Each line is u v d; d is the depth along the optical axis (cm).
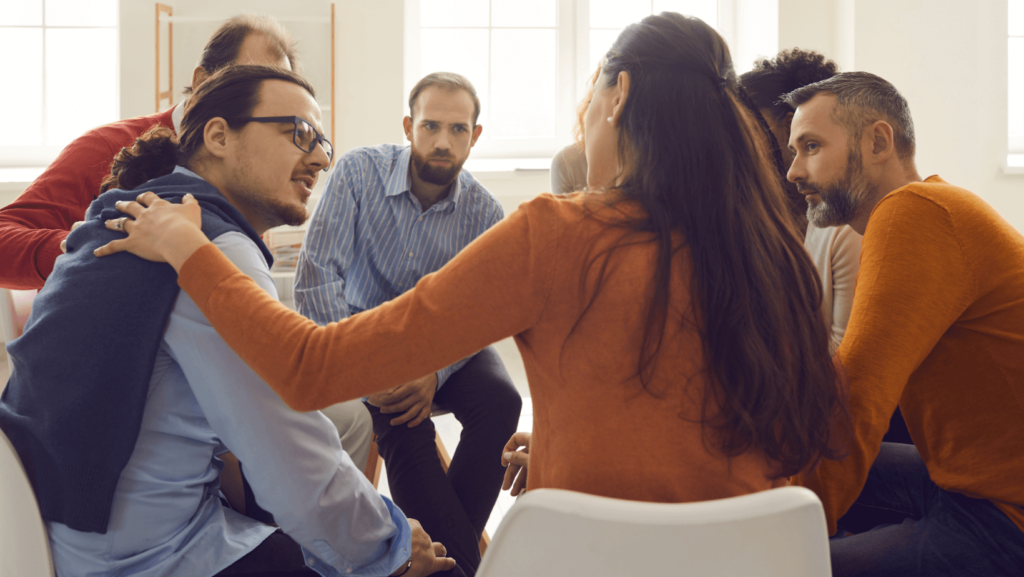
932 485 128
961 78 462
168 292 98
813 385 89
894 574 117
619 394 83
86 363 96
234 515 113
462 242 216
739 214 84
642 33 89
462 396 192
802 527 74
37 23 461
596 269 81
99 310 97
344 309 198
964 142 467
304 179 123
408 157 209
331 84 451
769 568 76
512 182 474
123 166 119
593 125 94
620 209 84
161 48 442
